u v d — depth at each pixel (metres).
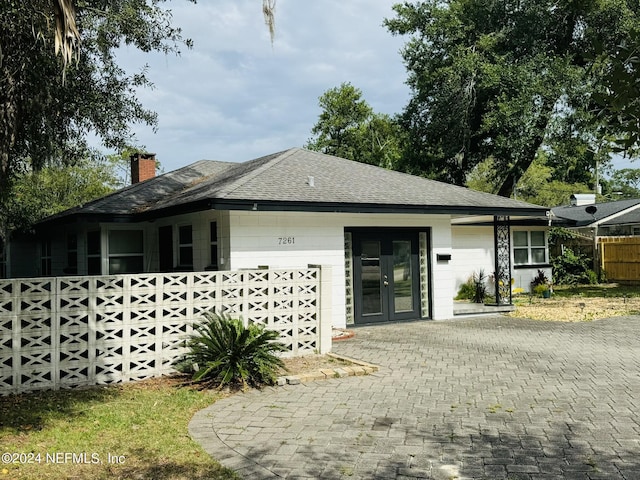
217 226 11.79
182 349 8.00
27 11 6.60
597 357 8.88
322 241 12.25
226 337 7.46
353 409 6.10
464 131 24.44
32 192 22.61
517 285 20.48
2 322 6.83
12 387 6.84
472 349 9.75
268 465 4.49
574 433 5.21
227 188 11.28
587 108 20.44
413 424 5.54
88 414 5.91
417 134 27.12
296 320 9.05
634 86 2.52
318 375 7.57
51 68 7.77
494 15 23.77
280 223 11.76
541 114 21.56
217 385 7.20
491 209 13.86
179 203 11.34
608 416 5.72
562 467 4.39
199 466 4.45
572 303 16.83
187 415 5.91
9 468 4.37
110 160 31.98
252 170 13.62
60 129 9.73
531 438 5.09
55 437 5.14
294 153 15.37
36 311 7.04
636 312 14.52
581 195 30.31
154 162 20.62
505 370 8.02
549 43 23.33
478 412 5.93
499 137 22.34
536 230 21.25
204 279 8.27
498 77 21.53
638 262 22.66
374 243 13.23
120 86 9.85
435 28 24.64
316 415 5.89
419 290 13.87
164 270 14.84
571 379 7.40
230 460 4.60
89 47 8.99
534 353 9.30
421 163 28.94
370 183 13.95
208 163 19.16
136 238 15.12
